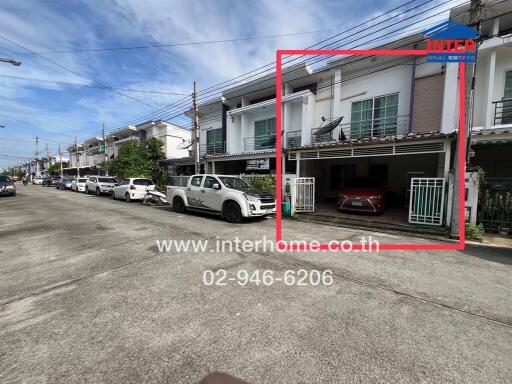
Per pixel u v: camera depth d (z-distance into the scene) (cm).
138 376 203
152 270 423
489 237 677
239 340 246
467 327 272
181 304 314
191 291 348
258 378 200
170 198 1101
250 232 708
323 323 275
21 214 991
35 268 433
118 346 238
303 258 492
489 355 229
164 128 2633
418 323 278
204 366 213
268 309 303
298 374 204
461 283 385
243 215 822
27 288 358
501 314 299
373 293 348
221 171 1802
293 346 238
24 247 552
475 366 216
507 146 907
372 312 299
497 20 851
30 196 1775
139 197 1489
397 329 267
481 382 199
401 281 390
